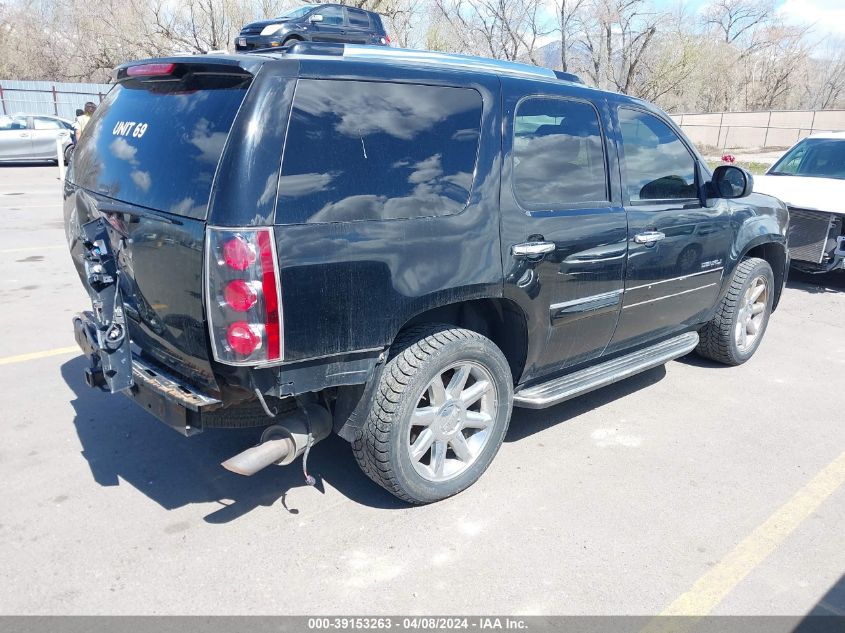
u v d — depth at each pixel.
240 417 3.13
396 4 25.53
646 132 4.36
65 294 7.04
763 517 3.54
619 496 3.68
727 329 5.36
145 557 3.09
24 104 29.77
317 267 2.80
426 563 3.09
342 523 3.37
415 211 3.09
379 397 3.17
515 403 3.81
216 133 2.78
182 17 28.02
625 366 4.41
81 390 4.79
